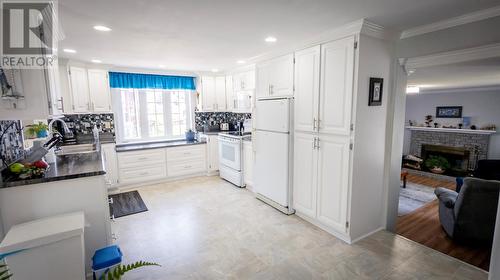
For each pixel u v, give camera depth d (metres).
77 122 4.36
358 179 2.56
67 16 2.02
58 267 1.61
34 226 1.67
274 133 3.35
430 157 7.45
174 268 2.22
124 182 4.41
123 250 2.52
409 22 2.28
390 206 2.92
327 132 2.69
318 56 2.72
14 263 1.48
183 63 4.28
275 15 2.07
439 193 3.40
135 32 2.48
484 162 5.80
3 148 1.99
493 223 2.77
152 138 5.21
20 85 1.76
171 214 3.37
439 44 2.32
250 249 2.52
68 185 1.96
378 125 2.66
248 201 3.82
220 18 2.12
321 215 2.86
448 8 1.94
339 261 2.31
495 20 1.96
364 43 2.36
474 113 6.81
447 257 2.37
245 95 4.68
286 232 2.85
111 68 4.43
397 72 2.70
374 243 2.62
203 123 5.70
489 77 4.35
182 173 4.99
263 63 3.62
